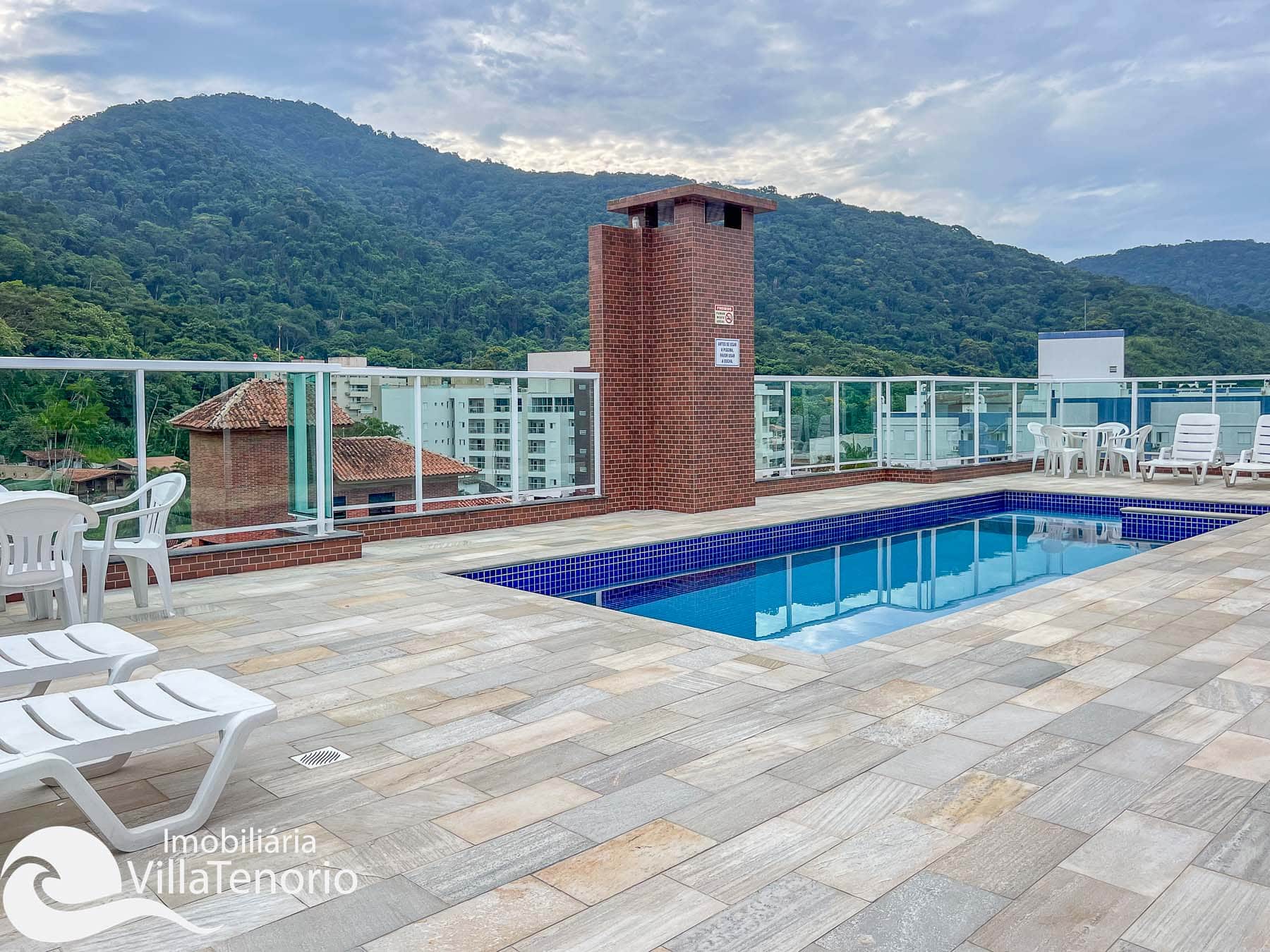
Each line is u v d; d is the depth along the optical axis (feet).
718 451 34.99
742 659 14.98
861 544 32.91
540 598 19.85
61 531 15.17
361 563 24.45
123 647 11.23
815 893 7.72
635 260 35.22
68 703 9.38
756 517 33.04
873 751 10.89
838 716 12.14
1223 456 42.86
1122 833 8.76
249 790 9.95
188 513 22.65
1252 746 10.97
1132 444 49.65
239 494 23.45
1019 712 12.28
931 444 46.03
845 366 134.10
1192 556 24.18
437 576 22.39
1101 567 22.90
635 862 8.26
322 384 24.80
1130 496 37.81
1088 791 9.73
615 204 35.50
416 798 9.68
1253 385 46.03
